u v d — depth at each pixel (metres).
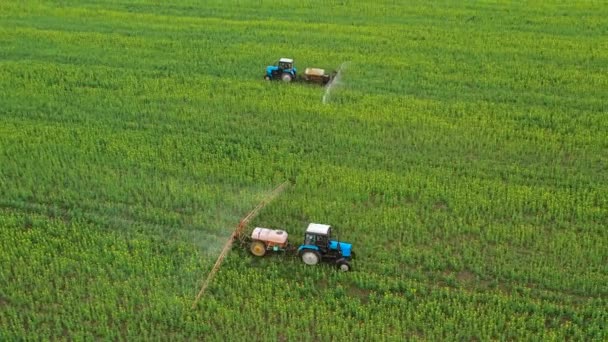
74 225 24.20
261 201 25.88
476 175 27.97
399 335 19.50
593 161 28.95
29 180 27.06
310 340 19.66
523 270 22.22
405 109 33.75
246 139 30.81
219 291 21.22
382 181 27.28
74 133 31.38
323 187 27.11
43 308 20.69
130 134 31.19
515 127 32.12
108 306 20.62
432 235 24.20
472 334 19.80
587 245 23.42
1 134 30.73
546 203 25.91
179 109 34.03
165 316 20.25
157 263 22.44
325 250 22.41
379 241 23.77
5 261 22.47
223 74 38.91
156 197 26.09
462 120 32.72
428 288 21.64
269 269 22.16
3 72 38.44
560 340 19.44
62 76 38.22
